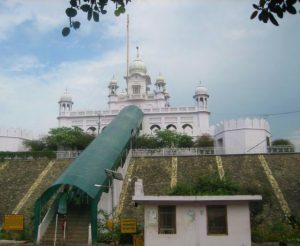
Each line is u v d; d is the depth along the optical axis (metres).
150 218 16.33
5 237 22.67
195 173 33.62
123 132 35.91
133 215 26.95
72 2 6.49
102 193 25.20
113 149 30.33
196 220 16.16
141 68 65.50
